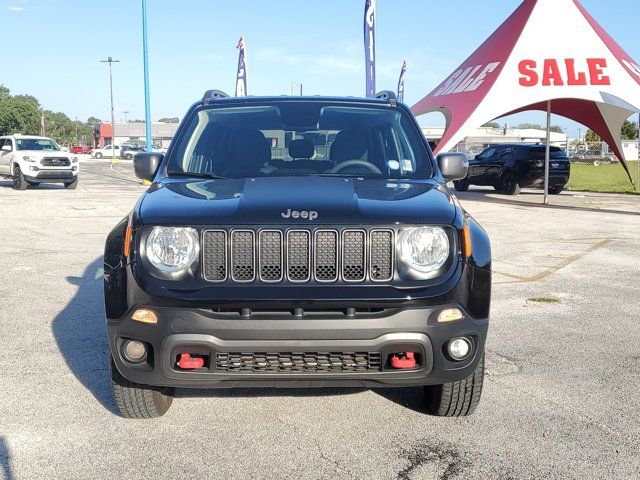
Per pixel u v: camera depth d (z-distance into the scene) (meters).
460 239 3.47
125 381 3.68
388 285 3.34
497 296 7.35
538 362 5.05
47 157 22.92
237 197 3.66
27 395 4.33
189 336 3.25
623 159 23.09
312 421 3.93
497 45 18.88
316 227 3.38
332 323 3.24
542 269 9.00
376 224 3.38
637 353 5.29
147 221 3.44
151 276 3.37
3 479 3.23
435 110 19.86
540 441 3.65
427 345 3.31
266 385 3.41
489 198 21.09
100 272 8.48
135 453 3.52
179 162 4.45
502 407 4.15
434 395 3.89
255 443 3.63
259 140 4.55
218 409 4.11
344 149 4.48
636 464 3.38
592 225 13.96
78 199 19.50
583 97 17.09
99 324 6.05
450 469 3.33
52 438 3.70
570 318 6.39
